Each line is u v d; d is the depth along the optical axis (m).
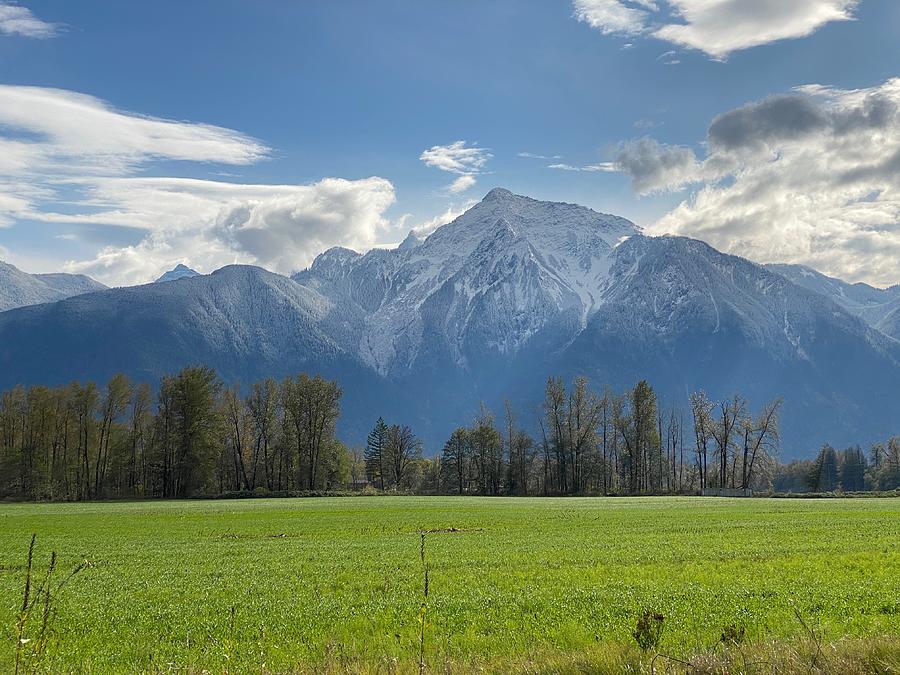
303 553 41.03
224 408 121.81
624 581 27.52
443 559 36.12
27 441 109.25
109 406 116.62
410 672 13.95
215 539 51.28
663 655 13.10
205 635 20.03
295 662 16.17
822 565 31.03
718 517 62.22
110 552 43.44
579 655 14.06
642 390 129.00
